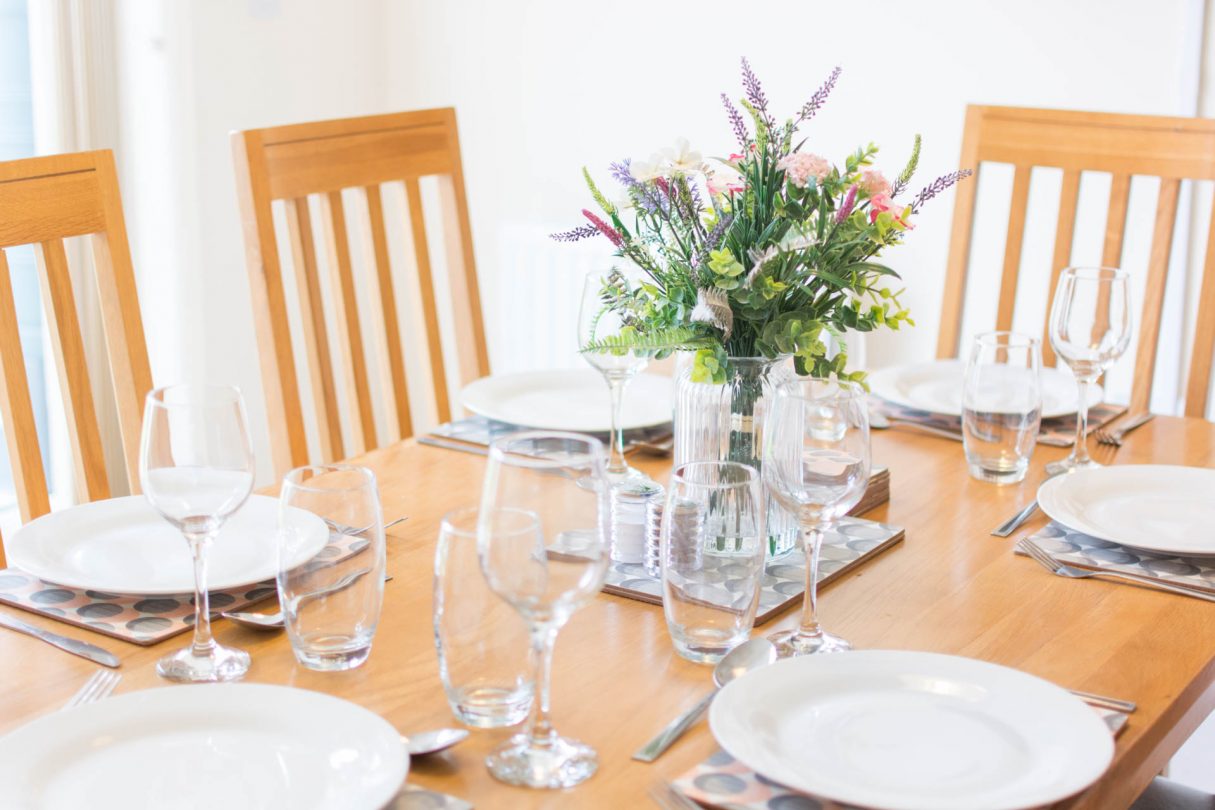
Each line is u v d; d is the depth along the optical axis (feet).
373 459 5.07
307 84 10.29
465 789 2.77
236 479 3.24
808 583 3.46
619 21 9.80
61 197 5.02
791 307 4.00
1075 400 5.84
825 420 3.31
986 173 8.68
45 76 8.80
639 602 3.80
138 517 4.19
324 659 3.30
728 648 3.39
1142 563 4.10
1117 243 6.67
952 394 5.92
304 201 6.13
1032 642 3.57
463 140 10.79
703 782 2.78
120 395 5.26
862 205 4.01
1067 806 2.73
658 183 3.99
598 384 6.00
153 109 9.25
